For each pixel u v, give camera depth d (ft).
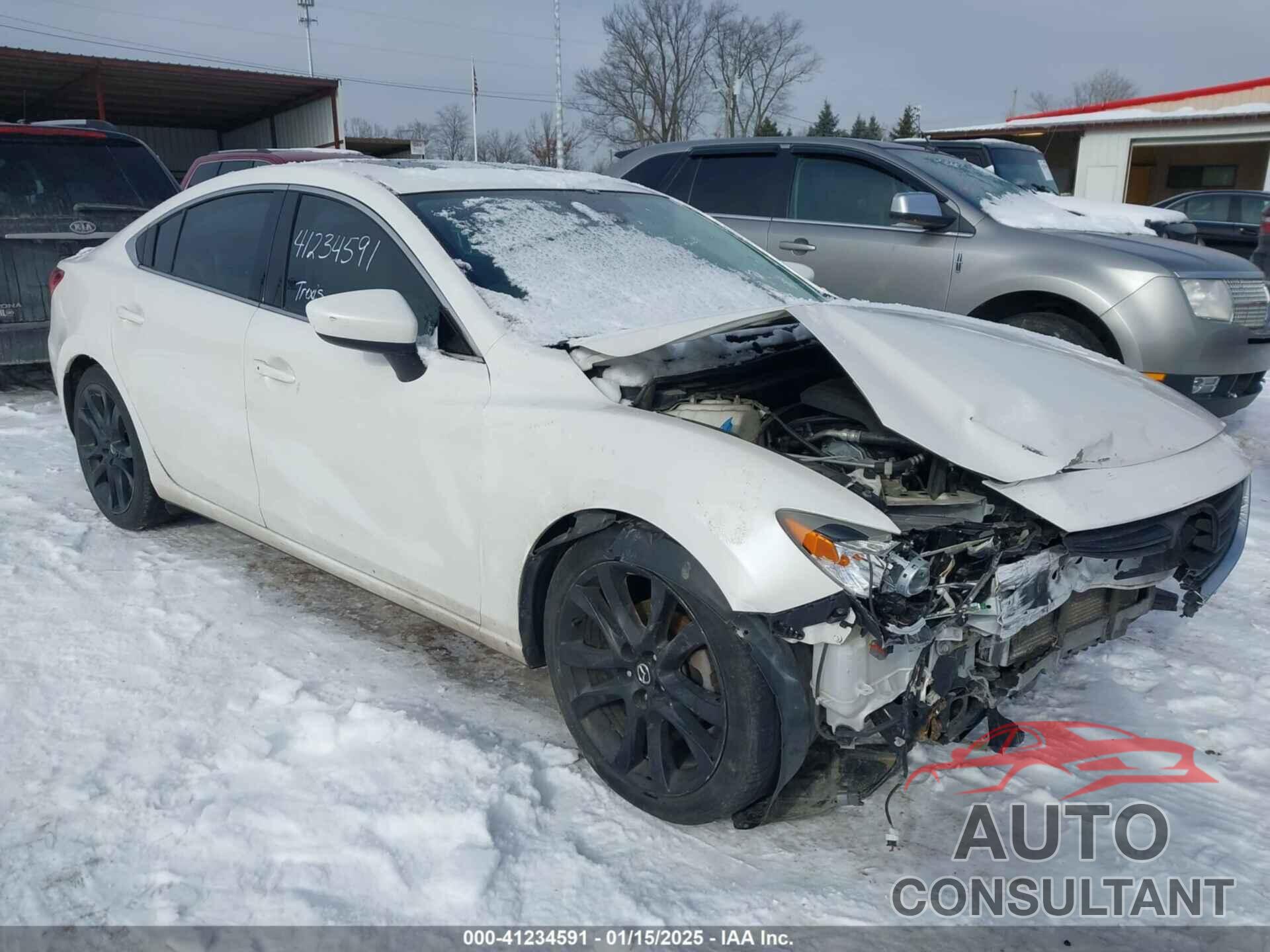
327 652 10.12
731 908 6.78
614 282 9.70
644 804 7.63
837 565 6.47
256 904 6.67
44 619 10.60
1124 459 7.79
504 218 10.00
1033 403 7.88
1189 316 16.48
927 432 7.44
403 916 6.61
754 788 7.02
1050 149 83.41
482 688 9.55
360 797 7.70
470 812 7.47
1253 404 22.56
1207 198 45.47
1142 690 9.75
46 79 60.39
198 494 11.69
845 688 6.73
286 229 10.48
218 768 8.07
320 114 66.69
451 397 8.52
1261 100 72.38
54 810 7.52
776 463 6.97
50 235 20.86
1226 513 8.39
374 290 8.57
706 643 6.92
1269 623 11.25
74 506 14.29
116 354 12.25
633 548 7.25
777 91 181.68
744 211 21.29
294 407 9.89
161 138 78.02
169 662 9.77
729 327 8.28
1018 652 7.71
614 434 7.48
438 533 8.79
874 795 8.08
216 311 10.89
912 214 18.03
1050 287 17.20
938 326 9.24
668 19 176.65
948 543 7.29
